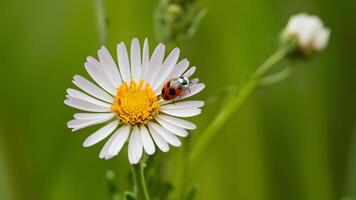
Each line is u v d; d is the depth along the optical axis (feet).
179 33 1.12
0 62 1.42
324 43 1.18
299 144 1.41
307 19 1.19
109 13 1.39
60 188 1.38
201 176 1.36
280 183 1.40
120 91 0.92
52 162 1.39
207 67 1.39
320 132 1.42
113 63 0.93
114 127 0.92
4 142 1.39
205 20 1.39
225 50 1.40
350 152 1.38
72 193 1.37
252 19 1.41
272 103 1.41
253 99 1.39
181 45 1.36
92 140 0.91
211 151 1.37
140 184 0.93
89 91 0.93
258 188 1.39
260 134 1.40
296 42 1.18
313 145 1.42
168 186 1.07
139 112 0.91
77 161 1.38
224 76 1.39
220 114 1.14
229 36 1.40
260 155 1.39
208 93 1.38
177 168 1.11
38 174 1.39
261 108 1.40
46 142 1.40
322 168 1.42
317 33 1.18
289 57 1.19
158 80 0.93
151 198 1.06
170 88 0.91
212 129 1.14
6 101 1.41
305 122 1.42
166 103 0.92
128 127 0.92
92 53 1.42
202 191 1.36
